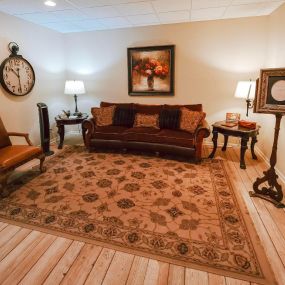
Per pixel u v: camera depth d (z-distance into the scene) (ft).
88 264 5.51
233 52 13.42
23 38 12.71
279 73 7.05
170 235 6.47
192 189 9.08
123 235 6.49
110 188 9.22
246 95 11.85
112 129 13.37
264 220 7.07
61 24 13.76
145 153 13.39
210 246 6.03
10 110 12.25
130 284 4.98
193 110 13.39
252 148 12.20
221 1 10.16
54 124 15.89
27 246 6.10
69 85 14.62
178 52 14.24
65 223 7.04
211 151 13.74
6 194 8.59
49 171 10.93
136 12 11.57
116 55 15.39
